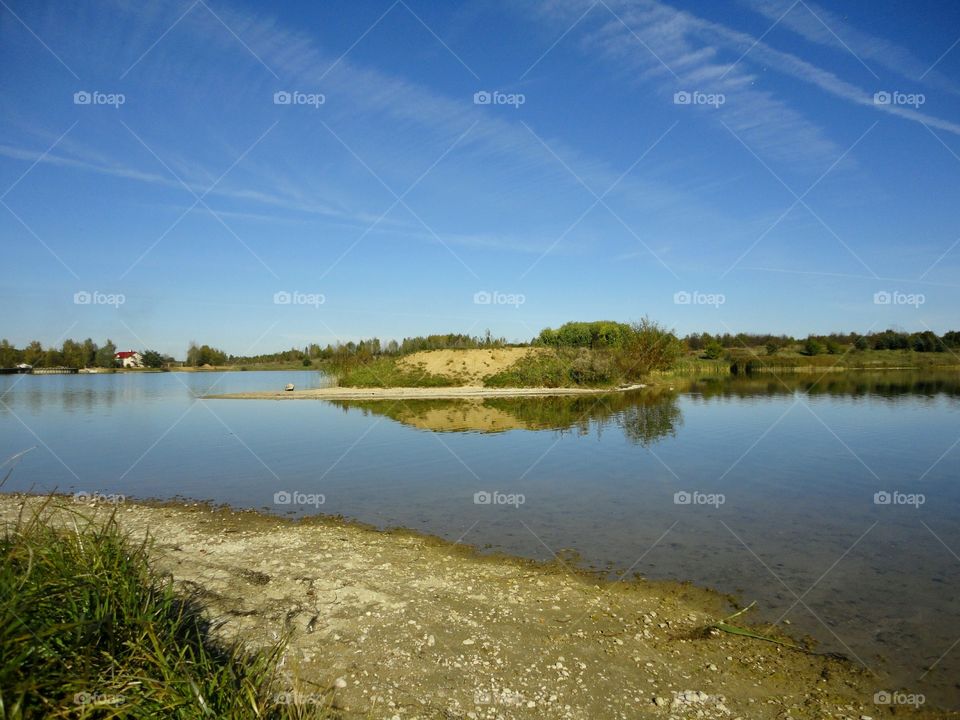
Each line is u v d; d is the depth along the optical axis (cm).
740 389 3478
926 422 2006
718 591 704
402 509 1053
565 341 5200
